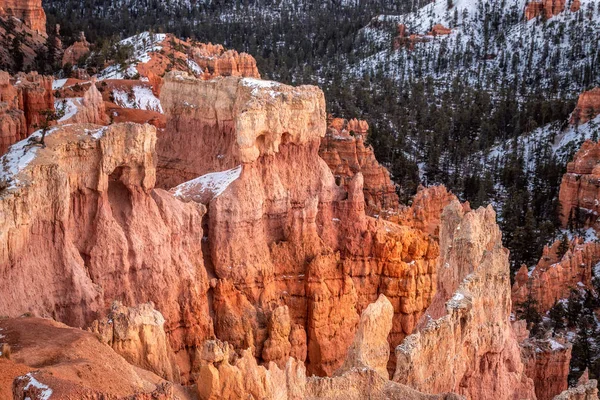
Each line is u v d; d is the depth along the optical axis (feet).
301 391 114.21
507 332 148.05
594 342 260.83
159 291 159.43
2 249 127.54
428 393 122.52
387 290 199.41
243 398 109.40
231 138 201.87
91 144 150.61
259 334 173.27
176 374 129.70
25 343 105.40
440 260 166.20
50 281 137.90
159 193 165.89
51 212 139.44
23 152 143.33
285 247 190.90
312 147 202.90
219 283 173.88
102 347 108.27
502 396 143.54
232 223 181.06
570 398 128.57
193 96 208.44
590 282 312.29
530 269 363.56
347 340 191.42
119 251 152.87
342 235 203.72
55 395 80.38
